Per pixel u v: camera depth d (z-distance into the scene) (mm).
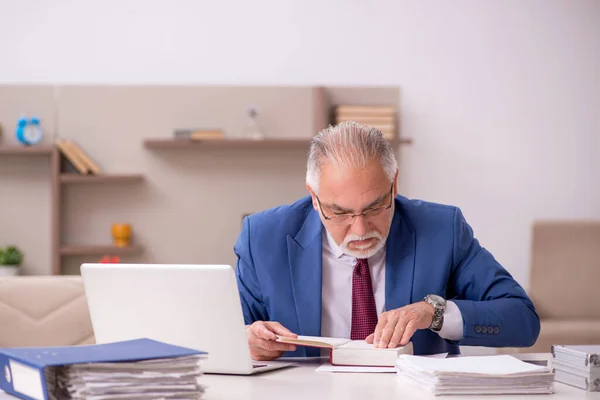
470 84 4715
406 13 4699
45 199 4609
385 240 1827
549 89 4738
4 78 4598
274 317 1869
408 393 1329
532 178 4734
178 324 1503
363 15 4695
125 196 4629
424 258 1886
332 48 4691
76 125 4629
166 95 4660
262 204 4676
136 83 4656
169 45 4664
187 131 4559
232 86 4664
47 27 4617
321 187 1718
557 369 1484
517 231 4727
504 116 4727
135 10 4648
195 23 4668
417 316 1645
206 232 4656
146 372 1157
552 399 1312
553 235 4230
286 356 1877
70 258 4605
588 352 1413
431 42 4711
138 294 1508
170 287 1487
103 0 4633
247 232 1958
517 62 4727
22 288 2332
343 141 1711
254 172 4676
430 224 1927
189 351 1206
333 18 4691
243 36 4680
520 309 1807
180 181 4660
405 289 1861
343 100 4691
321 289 1874
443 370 1323
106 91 4645
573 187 4754
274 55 4680
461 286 1925
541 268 4219
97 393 1123
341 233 1748
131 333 1528
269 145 4574
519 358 1729
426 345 1859
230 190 4668
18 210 4594
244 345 1483
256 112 4609
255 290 1921
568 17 4738
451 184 4707
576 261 4215
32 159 4609
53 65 4621
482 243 4719
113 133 4645
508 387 1339
